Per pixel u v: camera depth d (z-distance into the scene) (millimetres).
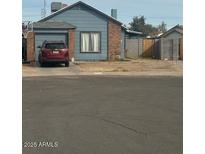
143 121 10719
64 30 36312
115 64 33156
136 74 25641
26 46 36000
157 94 15984
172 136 9047
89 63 33938
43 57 30047
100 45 37906
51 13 39156
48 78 22625
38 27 36000
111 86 18734
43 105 13289
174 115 11562
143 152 7805
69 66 30844
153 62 36344
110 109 12562
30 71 26969
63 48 30125
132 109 12578
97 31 37875
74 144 8359
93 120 10844
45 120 10805
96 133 9336
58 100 14367
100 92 16531
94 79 22156
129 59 41125
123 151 7867
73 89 17516
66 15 37719
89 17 37781
